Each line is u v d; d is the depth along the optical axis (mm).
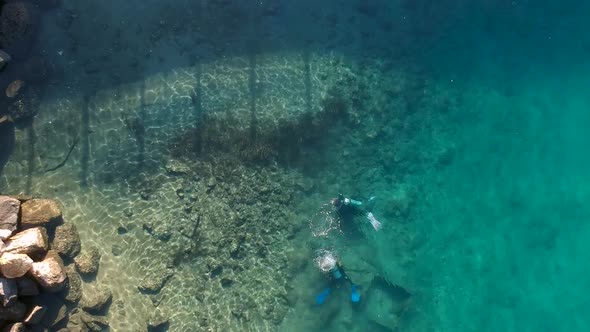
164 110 7918
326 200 8352
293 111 8430
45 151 7402
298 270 7824
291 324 7535
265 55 8742
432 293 8281
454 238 8688
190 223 7457
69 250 6852
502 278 8609
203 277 7375
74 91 7730
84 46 7984
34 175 7277
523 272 8711
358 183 8625
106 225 7277
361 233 8336
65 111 7609
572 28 10477
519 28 10312
